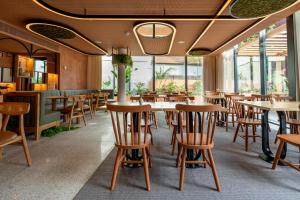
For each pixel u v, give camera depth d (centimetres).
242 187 184
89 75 945
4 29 490
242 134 392
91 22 457
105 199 163
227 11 388
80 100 492
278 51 536
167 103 298
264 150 258
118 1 357
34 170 219
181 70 973
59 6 378
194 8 384
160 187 184
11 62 835
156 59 978
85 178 201
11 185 185
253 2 305
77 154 272
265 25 474
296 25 414
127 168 226
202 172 216
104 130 431
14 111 222
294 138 194
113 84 995
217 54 896
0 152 249
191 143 186
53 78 749
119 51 751
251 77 674
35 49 720
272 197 167
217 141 343
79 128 453
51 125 407
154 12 402
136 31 512
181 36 580
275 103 282
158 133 409
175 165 237
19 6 378
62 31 490
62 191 175
